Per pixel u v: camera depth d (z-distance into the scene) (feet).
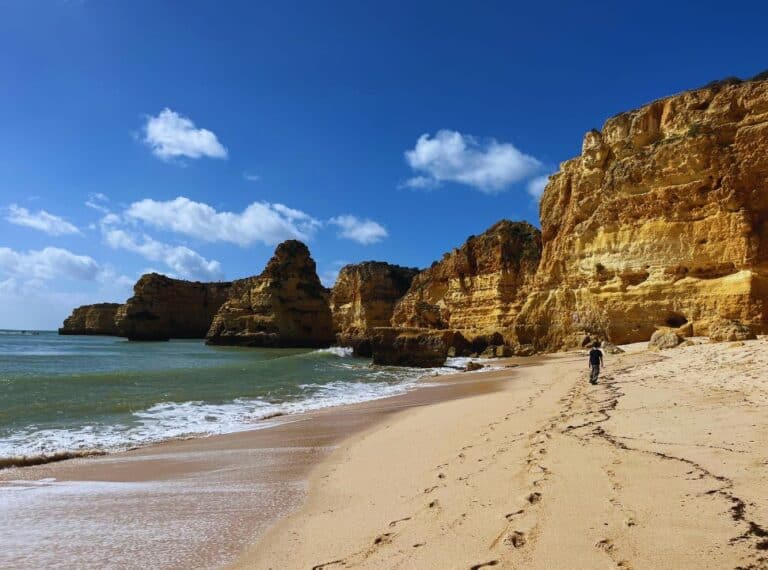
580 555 15.15
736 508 17.24
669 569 13.87
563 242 133.49
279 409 60.70
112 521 22.39
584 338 118.73
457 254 208.85
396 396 70.95
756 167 95.14
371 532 19.06
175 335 440.04
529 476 23.41
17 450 40.04
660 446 26.07
